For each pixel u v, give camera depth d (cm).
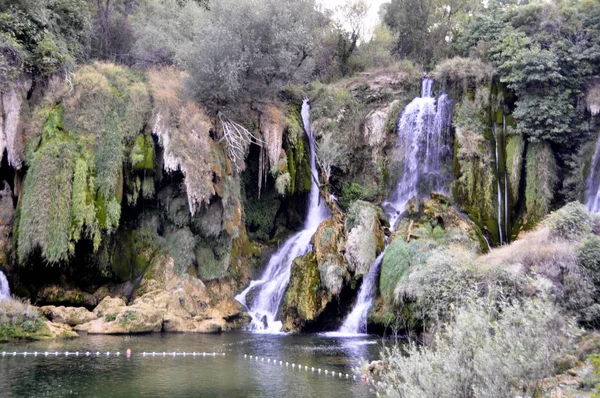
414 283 2034
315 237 2616
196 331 2338
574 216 1894
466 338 807
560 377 1125
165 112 2658
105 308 2302
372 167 3297
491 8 3738
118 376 1412
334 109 3372
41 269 2369
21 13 2595
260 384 1355
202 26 3066
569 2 3225
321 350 1873
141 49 3231
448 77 3209
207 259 2772
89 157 2462
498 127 3019
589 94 2884
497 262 1797
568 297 1595
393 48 4319
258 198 3181
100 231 2423
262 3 3077
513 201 2880
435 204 2695
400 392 834
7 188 2441
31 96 2552
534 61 2895
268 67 3016
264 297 2711
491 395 731
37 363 1545
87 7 3200
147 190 2641
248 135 3033
